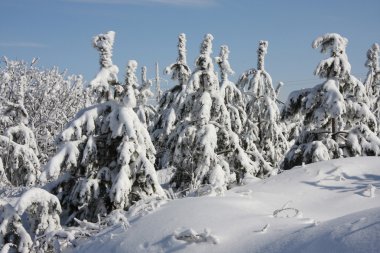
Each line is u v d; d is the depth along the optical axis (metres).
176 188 16.98
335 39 15.57
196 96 16.39
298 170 11.05
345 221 5.49
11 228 9.09
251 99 22.20
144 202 9.71
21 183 21.56
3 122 21.42
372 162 10.94
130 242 7.19
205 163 15.18
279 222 6.79
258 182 10.95
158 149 20.86
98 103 12.10
